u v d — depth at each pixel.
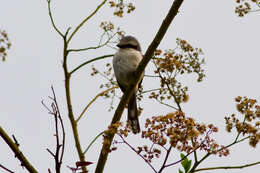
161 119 5.58
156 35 7.90
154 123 5.66
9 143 5.49
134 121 9.59
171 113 5.61
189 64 8.62
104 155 6.38
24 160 5.46
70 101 8.25
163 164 5.61
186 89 8.23
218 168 6.19
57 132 4.65
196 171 6.19
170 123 5.59
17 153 5.44
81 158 7.44
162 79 8.20
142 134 5.64
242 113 6.43
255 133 6.18
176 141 5.49
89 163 4.82
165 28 7.82
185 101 8.22
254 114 6.32
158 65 8.23
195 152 6.25
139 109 9.37
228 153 5.98
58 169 4.62
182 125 5.57
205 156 6.18
